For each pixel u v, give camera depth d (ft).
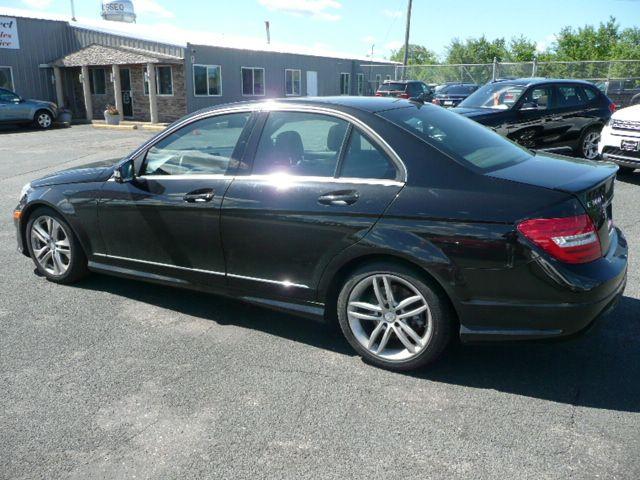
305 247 11.51
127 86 83.05
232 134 12.79
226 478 8.32
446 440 9.07
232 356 11.98
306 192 11.44
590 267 9.73
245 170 12.36
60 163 42.14
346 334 11.65
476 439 9.08
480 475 8.27
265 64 89.51
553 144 33.68
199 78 78.54
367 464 8.55
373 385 10.76
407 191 10.48
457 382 10.82
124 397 10.44
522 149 12.65
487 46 187.52
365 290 11.38
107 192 14.37
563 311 9.63
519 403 10.08
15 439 9.28
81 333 13.11
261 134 12.40
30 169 39.32
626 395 10.27
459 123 12.69
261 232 11.98
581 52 167.12
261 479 8.29
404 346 11.12
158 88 79.82
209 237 12.80
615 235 11.76
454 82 95.14
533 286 9.66
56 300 15.10
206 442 9.14
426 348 10.77
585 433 9.18
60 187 15.42
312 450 8.90
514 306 9.87
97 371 11.38
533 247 9.52
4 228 22.98
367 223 10.71
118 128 73.46
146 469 8.54
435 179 10.39
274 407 10.07
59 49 86.07
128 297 15.29
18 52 81.56
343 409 9.98
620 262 10.57
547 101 33.09
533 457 8.63
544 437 9.09
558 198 9.64
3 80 80.69
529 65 87.71
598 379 10.82
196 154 13.15
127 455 8.86
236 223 12.26
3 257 18.98
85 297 15.30
